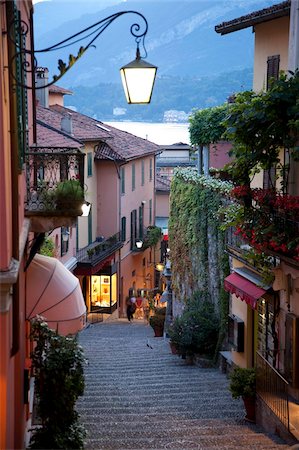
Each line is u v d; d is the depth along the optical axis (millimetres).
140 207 46094
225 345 19000
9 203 6824
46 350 9945
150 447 11133
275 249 12781
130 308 37531
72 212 10859
